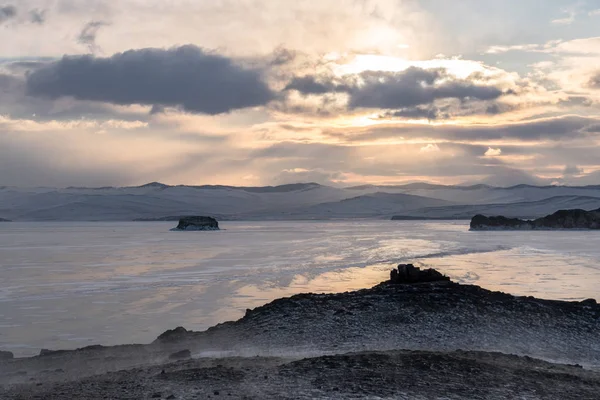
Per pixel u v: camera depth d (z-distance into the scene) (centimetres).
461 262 6744
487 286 4428
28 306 3944
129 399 1396
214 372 1661
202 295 4353
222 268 6469
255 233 18900
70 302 4103
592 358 2119
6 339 2911
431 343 2220
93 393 1470
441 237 14062
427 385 1523
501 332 2344
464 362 1761
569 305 2686
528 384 1566
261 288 4672
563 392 1509
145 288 4806
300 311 2672
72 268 6738
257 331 2467
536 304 2659
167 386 1518
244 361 1881
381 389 1477
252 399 1377
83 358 2166
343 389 1473
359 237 14462
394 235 15712
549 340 2288
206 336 2458
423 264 6456
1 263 7469
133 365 2000
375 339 2272
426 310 2552
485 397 1441
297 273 5725
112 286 4972
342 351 2114
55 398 1427
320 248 9881
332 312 2611
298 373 1641
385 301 2691
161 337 2520
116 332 3067
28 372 1980
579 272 5525
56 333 3058
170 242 13050
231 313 3594
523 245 10338
